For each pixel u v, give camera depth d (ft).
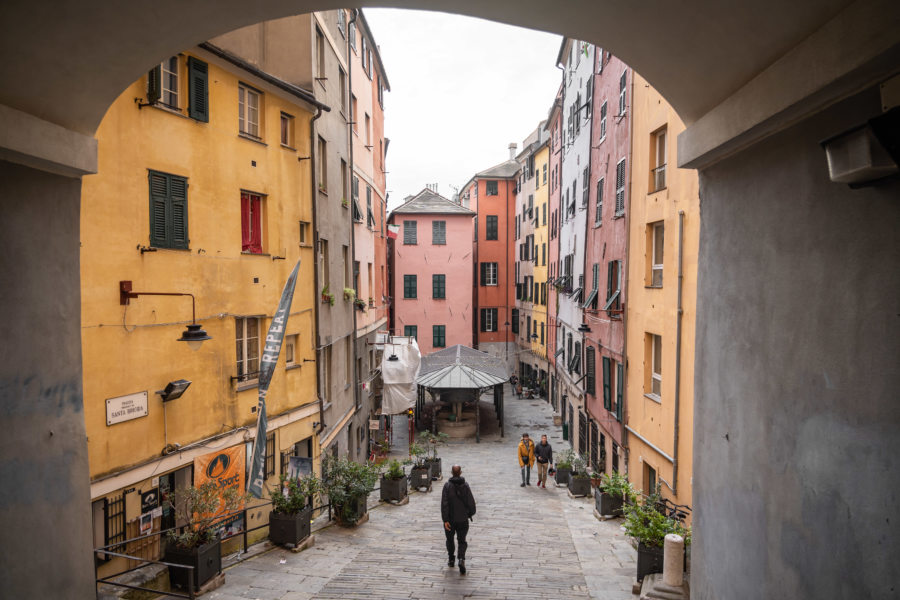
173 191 35.19
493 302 164.55
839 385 10.75
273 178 44.73
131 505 31.50
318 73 54.65
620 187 53.16
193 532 27.66
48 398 14.71
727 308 15.72
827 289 11.15
